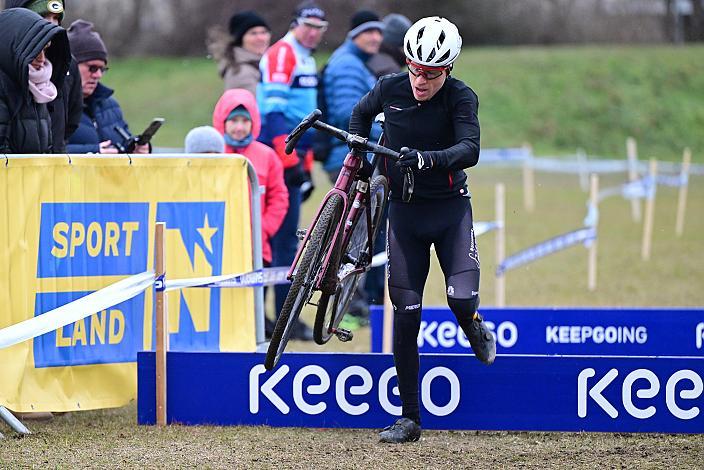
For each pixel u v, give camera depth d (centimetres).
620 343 2481
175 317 2123
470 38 15288
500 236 3406
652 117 12050
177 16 13950
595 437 1855
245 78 2856
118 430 1878
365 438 1834
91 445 1762
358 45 3088
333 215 1728
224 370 1889
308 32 2872
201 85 12406
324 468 1630
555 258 4797
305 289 1712
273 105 2816
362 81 3058
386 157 1739
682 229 6031
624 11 15675
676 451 1739
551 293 3762
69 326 1975
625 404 1838
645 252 4791
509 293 3788
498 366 1853
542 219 6412
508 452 1738
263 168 2650
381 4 14225
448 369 1859
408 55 1717
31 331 1772
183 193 2102
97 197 2009
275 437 1827
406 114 1788
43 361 1953
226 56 2880
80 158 1988
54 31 1942
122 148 2425
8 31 1947
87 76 2395
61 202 1973
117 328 2033
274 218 2691
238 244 2175
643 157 11244
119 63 13575
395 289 1812
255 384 1886
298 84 2878
